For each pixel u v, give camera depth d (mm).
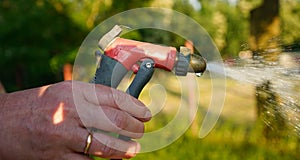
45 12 4336
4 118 602
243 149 2424
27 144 597
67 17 4363
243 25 3520
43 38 4426
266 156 2314
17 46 4426
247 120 2662
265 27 2576
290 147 2338
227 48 2039
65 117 586
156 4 3904
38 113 596
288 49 1012
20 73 4953
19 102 612
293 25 2830
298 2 2955
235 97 2637
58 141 583
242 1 3561
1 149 593
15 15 4309
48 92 605
